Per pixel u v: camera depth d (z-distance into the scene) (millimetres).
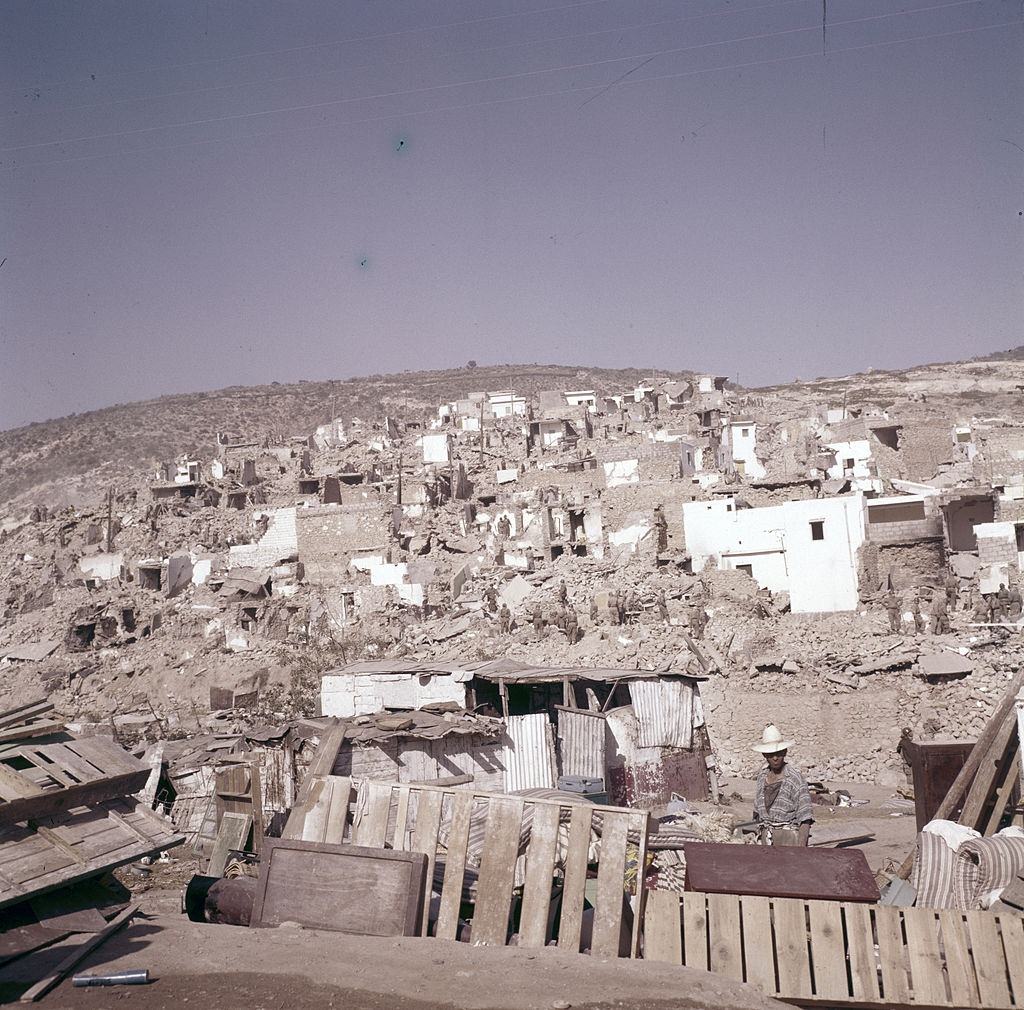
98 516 78812
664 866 12578
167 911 11703
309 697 42406
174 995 7895
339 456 88875
